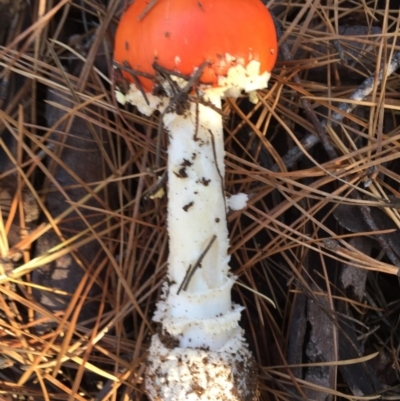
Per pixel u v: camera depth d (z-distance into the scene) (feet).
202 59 0.45
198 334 0.54
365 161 0.64
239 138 0.73
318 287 0.67
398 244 0.66
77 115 0.67
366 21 0.74
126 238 0.70
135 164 0.72
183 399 0.53
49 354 0.64
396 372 0.70
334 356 0.66
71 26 0.73
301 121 0.70
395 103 0.68
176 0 0.45
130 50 0.48
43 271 0.67
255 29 0.47
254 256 0.69
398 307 0.74
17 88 0.67
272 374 0.69
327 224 0.69
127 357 0.67
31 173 0.66
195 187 0.53
